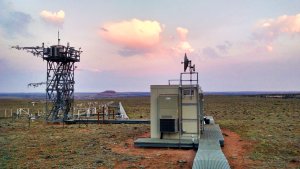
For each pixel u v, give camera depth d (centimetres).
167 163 1675
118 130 3117
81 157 1842
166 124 2161
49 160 1777
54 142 2394
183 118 2177
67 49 3956
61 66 4041
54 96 4009
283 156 1855
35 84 3972
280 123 3659
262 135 2688
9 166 1641
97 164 1667
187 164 1652
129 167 1602
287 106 7606
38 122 3941
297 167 1598
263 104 8875
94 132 2969
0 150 2075
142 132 2961
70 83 4103
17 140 2500
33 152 2008
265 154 1909
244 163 1673
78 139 2533
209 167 1365
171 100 2184
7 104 10819
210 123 3147
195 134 2161
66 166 1634
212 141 2038
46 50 3919
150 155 1873
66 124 3688
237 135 2712
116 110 5578
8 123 3862
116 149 2084
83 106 6619
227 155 1869
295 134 2741
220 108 7138
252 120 4084
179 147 2041
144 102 11875
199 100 2208
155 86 2227
